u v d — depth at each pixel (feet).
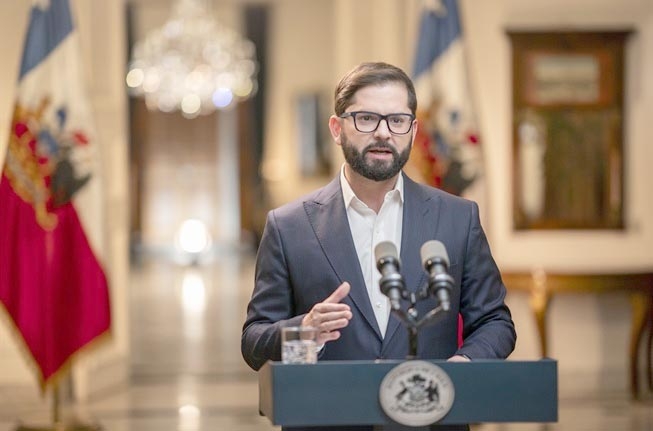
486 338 14.43
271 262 15.21
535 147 43.14
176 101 96.22
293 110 112.27
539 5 42.91
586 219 43.32
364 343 14.55
